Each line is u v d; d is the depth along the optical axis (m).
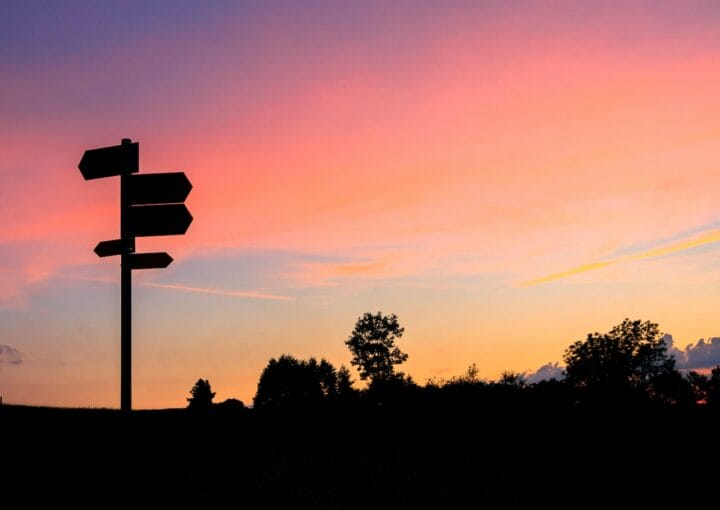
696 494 21.33
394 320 123.06
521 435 38.38
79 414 33.94
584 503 18.86
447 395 50.56
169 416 44.06
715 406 46.66
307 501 16.95
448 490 19.84
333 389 124.12
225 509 15.34
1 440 22.06
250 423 40.28
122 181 11.11
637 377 88.00
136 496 15.16
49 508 13.59
